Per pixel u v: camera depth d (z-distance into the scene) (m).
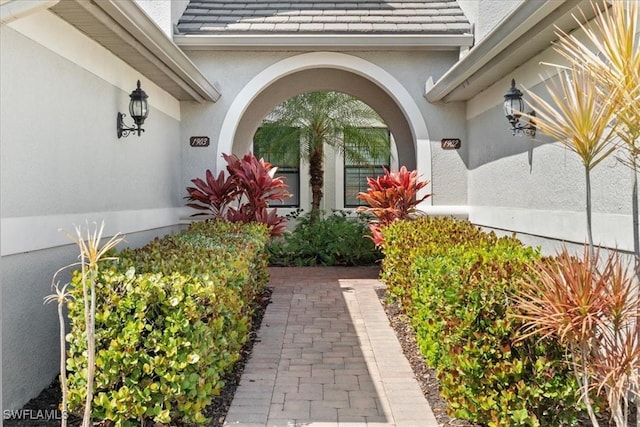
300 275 9.75
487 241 5.45
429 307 4.47
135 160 6.93
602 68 2.82
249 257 5.62
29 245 4.17
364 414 4.09
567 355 3.19
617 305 2.71
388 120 11.02
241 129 11.11
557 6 4.72
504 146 7.45
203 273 4.21
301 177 18.56
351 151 16.22
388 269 7.14
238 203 9.82
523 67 6.60
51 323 4.56
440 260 4.64
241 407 4.20
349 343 5.79
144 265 4.21
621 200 4.42
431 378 4.81
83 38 5.28
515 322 3.43
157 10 8.70
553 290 2.83
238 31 8.90
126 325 3.55
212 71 9.40
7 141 3.92
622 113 2.81
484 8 8.48
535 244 6.43
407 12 9.65
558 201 5.71
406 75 9.50
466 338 3.63
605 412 3.86
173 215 8.87
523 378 3.47
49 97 4.56
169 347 3.53
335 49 9.34
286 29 8.92
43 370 4.44
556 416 3.49
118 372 3.53
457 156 9.42
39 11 4.08
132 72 6.76
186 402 3.63
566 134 3.02
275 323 6.54
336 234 11.19
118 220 6.22
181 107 9.34
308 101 14.32
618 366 2.71
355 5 9.91
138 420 3.70
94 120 5.55
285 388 4.59
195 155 9.35
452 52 9.43
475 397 3.54
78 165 5.14
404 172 8.81
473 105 8.95
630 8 2.82
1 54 3.84
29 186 4.21
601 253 4.73
